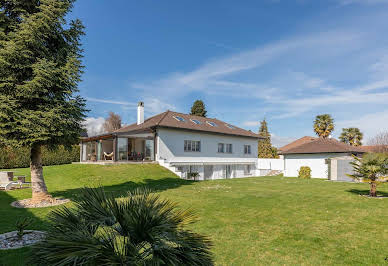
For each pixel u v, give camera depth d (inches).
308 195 501.7
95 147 1036.5
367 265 193.5
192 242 125.3
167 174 853.8
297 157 1168.8
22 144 362.6
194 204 403.2
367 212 357.4
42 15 373.1
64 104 393.4
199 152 1098.1
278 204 407.8
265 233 267.9
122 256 108.0
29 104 378.3
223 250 222.5
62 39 417.7
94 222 127.8
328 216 335.6
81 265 99.8
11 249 204.1
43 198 408.5
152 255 114.7
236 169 1275.8
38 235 243.4
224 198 458.6
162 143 974.4
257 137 1347.2
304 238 253.3
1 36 357.4
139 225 117.0
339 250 223.3
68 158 1215.6
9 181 575.8
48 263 105.9
